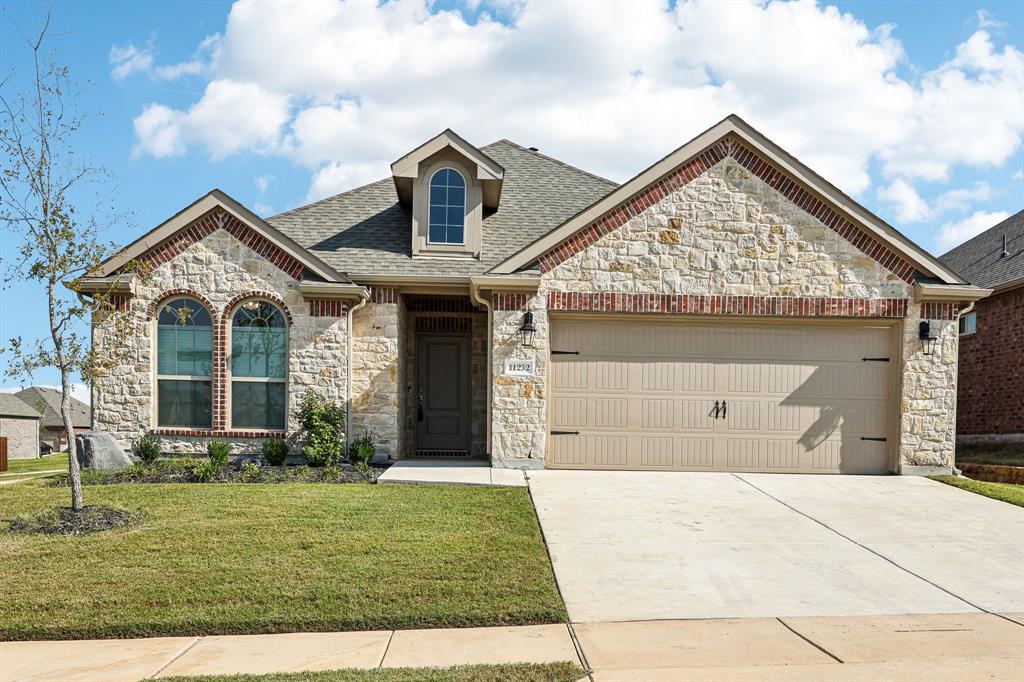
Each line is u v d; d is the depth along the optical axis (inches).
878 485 450.3
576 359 490.9
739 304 483.8
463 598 247.0
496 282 472.4
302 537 310.0
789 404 495.5
